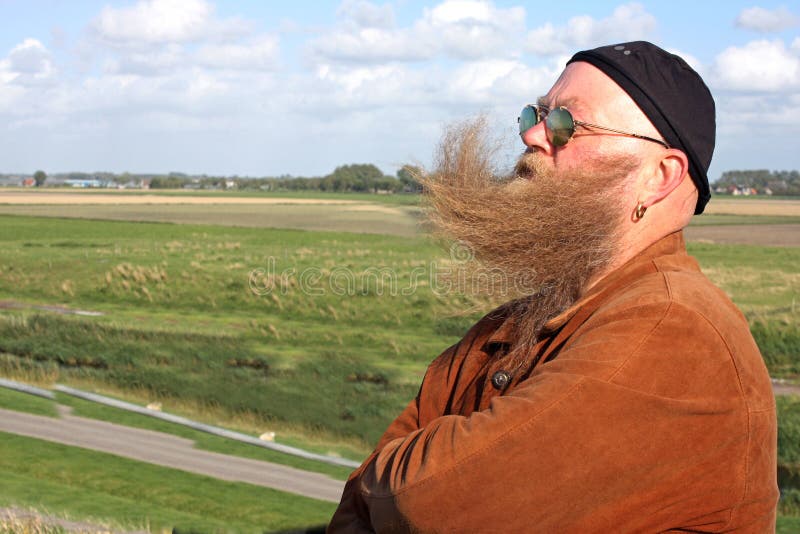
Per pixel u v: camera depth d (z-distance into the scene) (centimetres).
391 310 3462
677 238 125
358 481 126
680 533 103
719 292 117
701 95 122
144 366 2330
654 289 109
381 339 2934
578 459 98
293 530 1098
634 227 119
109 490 1255
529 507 99
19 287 4322
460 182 122
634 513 100
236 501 1235
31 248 6194
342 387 2120
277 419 1848
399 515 105
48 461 1397
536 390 103
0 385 2089
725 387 103
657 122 117
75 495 1191
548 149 123
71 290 4238
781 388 2158
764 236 9481
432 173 125
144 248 6331
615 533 100
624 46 123
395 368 2403
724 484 102
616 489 98
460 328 3130
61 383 2150
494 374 129
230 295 3997
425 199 124
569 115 118
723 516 103
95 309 3756
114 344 2591
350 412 1897
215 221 10662
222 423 1817
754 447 104
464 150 124
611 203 116
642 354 101
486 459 100
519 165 126
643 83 117
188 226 9556
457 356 147
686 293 108
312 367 2305
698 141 119
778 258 6662
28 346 2552
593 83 120
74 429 1677
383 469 113
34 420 1730
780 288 4516
